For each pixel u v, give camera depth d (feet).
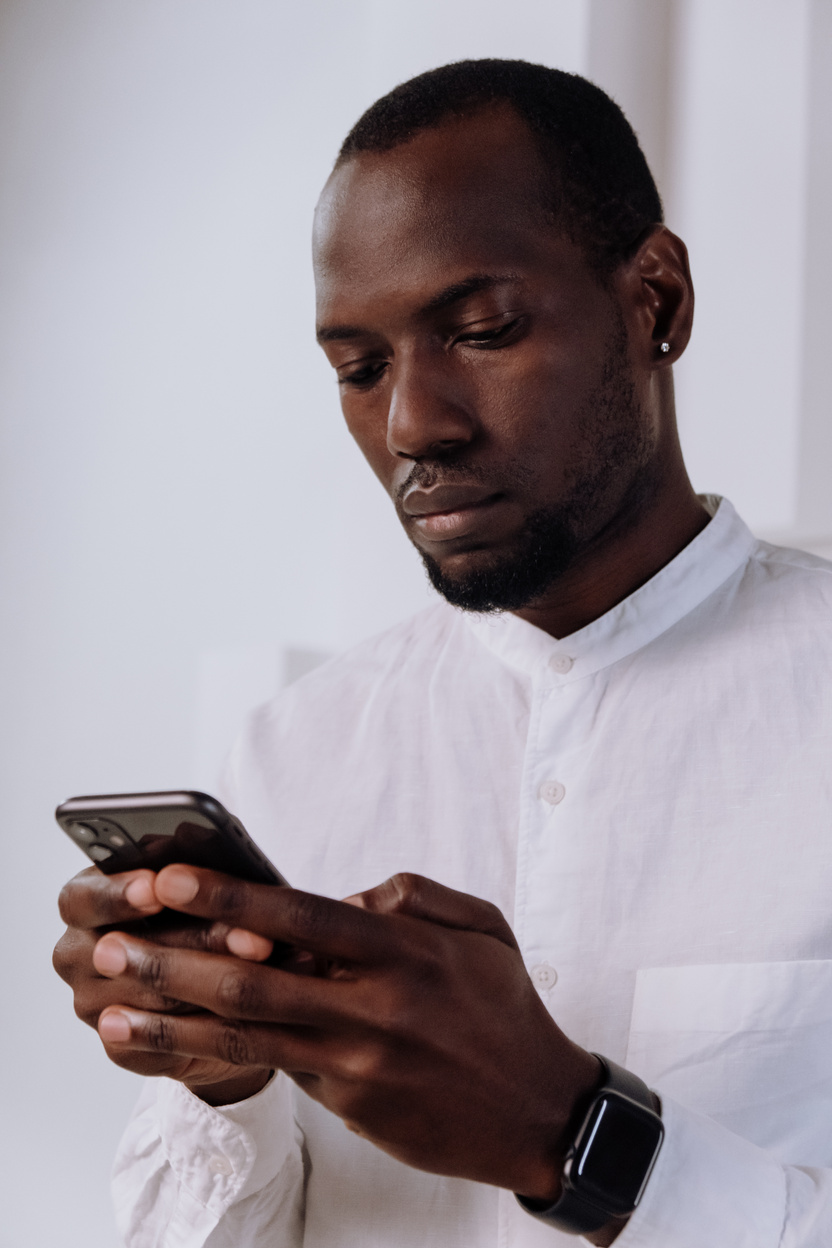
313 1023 1.47
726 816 2.27
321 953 1.46
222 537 5.80
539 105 2.19
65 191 6.79
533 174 2.12
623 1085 1.72
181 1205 2.16
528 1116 1.60
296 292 5.56
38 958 6.27
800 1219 1.76
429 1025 1.47
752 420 4.16
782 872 2.19
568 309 2.11
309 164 5.55
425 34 4.91
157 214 6.30
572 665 2.48
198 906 1.45
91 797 1.50
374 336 2.15
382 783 2.60
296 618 5.41
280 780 2.73
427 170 2.10
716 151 4.40
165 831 1.49
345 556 5.04
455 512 2.12
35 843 6.41
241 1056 1.54
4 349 6.98
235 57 6.00
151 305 6.28
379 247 2.10
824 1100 2.09
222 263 5.95
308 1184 2.37
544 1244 2.09
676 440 2.49
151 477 6.17
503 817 2.45
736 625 2.47
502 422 2.07
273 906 1.44
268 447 5.63
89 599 6.38
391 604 4.85
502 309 2.05
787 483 4.04
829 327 4.05
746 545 2.61
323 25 5.56
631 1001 2.19
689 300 2.31
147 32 6.47
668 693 2.40
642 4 4.59
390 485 2.28
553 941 2.27
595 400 2.16
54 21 6.96
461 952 1.52
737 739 2.32
